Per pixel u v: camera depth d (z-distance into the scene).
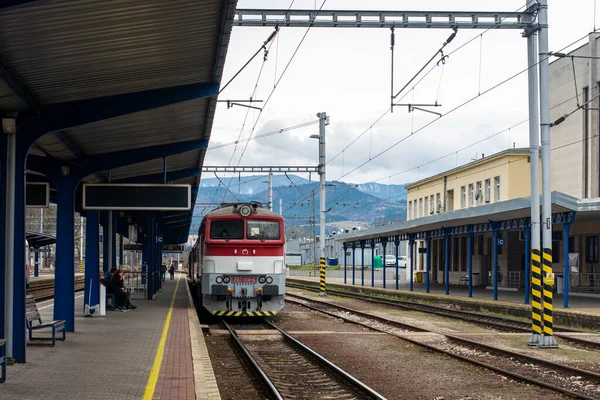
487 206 26.33
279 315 24.80
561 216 23.89
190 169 25.94
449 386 10.84
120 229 37.03
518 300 28.72
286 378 11.62
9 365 11.09
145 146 18.81
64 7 8.10
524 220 25.91
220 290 20.69
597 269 31.56
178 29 9.81
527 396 10.08
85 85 11.39
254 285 20.88
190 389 9.23
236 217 21.09
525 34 16.41
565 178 38.28
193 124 17.22
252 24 16.94
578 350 15.35
